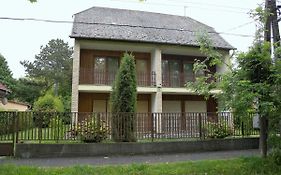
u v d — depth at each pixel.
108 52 19.36
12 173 6.51
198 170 7.10
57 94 40.25
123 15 21.50
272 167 7.00
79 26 18.25
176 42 18.70
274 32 8.83
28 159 9.03
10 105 27.36
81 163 8.28
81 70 18.20
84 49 18.94
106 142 10.22
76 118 10.55
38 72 43.66
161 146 10.40
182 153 10.36
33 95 41.03
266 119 7.46
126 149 10.06
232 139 11.32
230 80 7.14
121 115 10.70
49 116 10.22
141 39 18.12
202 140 10.95
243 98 6.64
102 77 18.53
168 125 11.10
